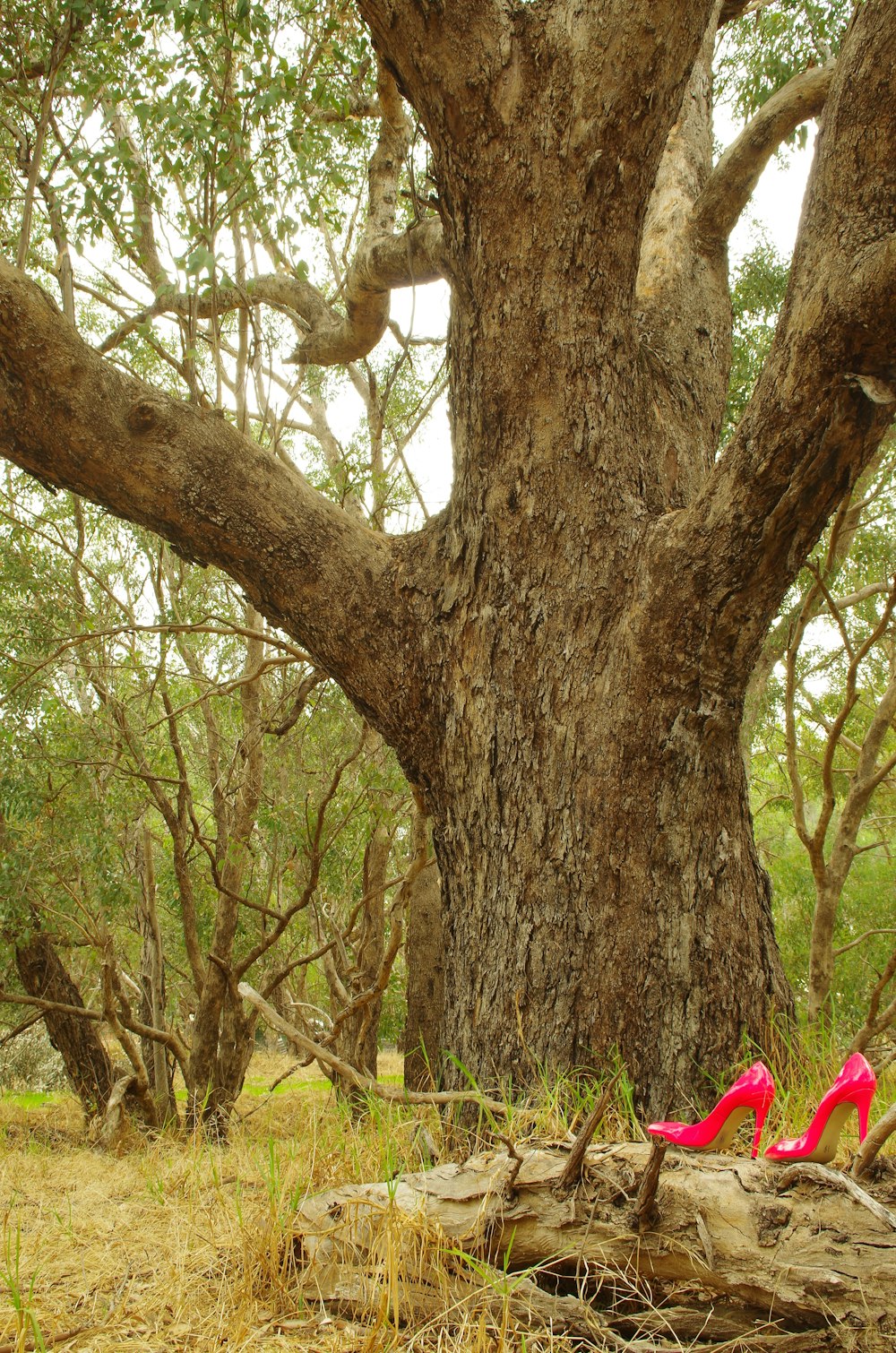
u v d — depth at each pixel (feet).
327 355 23.35
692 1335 7.00
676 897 12.43
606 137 13.25
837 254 11.00
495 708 13.70
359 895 38.32
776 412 11.44
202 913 36.99
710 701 12.63
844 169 11.10
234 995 28.89
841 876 21.48
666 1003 12.07
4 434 13.67
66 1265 9.11
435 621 14.44
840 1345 6.37
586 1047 12.03
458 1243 7.70
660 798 12.62
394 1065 57.11
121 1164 17.49
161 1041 28.53
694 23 12.94
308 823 26.58
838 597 30.48
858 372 11.03
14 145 22.35
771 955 12.93
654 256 18.26
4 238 23.44
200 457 14.07
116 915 32.22
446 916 14.42
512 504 13.92
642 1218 7.25
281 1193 9.25
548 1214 7.61
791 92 17.33
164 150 15.80
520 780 13.32
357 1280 7.72
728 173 17.99
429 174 14.75
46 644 25.72
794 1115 10.54
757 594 12.23
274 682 36.50
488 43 13.17
